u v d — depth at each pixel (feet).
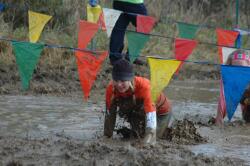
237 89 55.42
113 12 66.59
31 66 49.39
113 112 52.19
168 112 54.49
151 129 49.75
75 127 57.77
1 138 48.14
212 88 96.68
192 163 43.45
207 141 54.34
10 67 90.94
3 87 82.28
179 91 90.74
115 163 41.68
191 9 156.46
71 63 98.17
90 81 51.13
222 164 44.65
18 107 68.39
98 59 51.24
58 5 112.68
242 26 161.38
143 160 42.70
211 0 167.84
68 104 72.54
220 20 161.38
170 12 143.84
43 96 78.95
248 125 63.26
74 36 109.70
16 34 103.35
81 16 115.96
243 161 46.75
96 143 47.19
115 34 80.18
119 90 49.90
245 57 61.41
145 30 73.26
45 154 43.29
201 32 145.38
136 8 80.59
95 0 74.54
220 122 61.87
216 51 136.05
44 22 52.06
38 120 60.70
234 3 169.89
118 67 49.49
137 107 51.34
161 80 50.01
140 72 103.35
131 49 55.77
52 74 91.04
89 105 72.54
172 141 53.21
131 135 53.06
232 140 55.31
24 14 109.50
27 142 46.88
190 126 55.47
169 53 120.78
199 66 118.62
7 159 41.81
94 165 40.98
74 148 45.14
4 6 101.81
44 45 49.65
